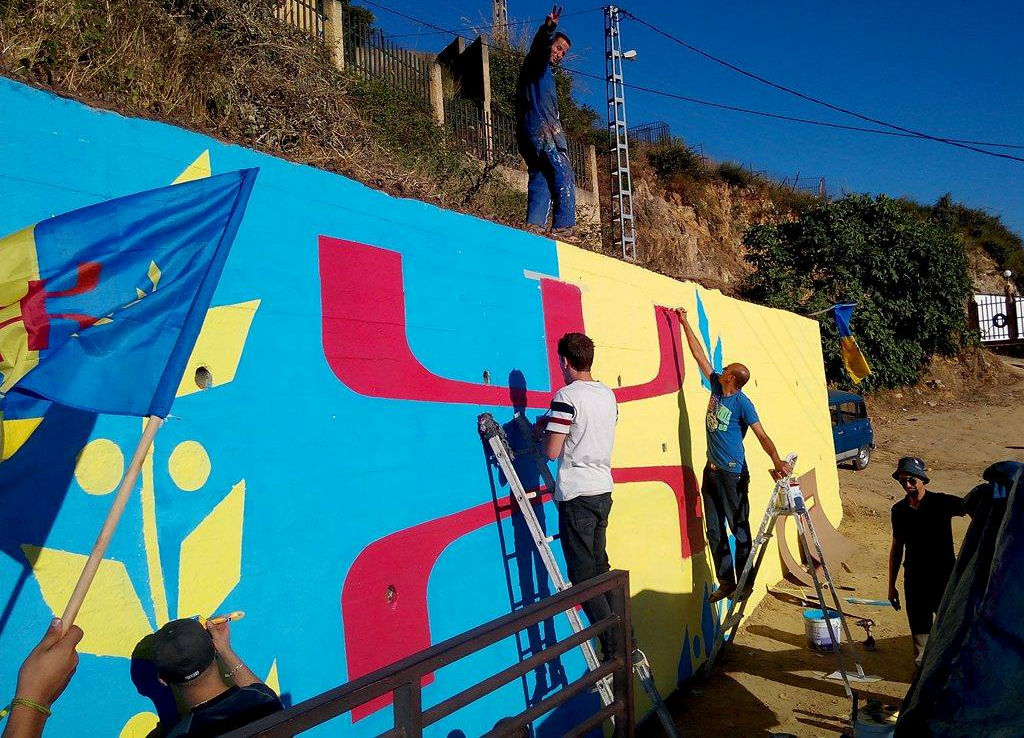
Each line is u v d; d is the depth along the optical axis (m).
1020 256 39.06
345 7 15.64
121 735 2.37
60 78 3.78
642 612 5.43
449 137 12.56
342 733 3.04
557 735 4.33
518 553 4.33
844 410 17.89
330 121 6.98
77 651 2.29
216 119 5.27
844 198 25.31
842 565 9.74
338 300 3.38
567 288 5.25
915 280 24.73
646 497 5.79
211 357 2.80
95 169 2.57
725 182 31.48
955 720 2.20
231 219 2.33
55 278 2.02
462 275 4.23
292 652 2.93
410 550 3.56
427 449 3.77
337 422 3.29
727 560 6.70
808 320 11.75
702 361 6.85
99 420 2.44
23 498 2.23
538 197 6.89
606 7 17.09
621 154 17.38
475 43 18.09
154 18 5.11
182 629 2.29
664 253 25.83
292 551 2.99
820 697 5.88
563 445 4.21
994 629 2.21
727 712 5.61
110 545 2.42
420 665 2.11
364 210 3.62
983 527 2.79
